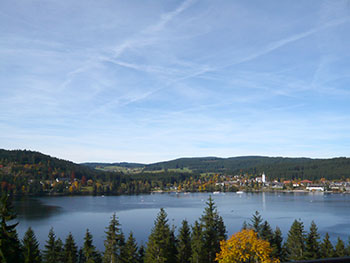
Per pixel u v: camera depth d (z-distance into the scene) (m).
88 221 127.44
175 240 66.81
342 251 64.50
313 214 148.25
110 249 60.62
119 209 171.62
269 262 38.19
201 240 59.44
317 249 62.03
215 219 62.50
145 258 59.69
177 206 190.50
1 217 37.81
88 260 62.03
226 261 38.50
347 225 116.12
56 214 147.75
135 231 107.69
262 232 65.81
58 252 63.28
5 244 37.19
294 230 65.25
